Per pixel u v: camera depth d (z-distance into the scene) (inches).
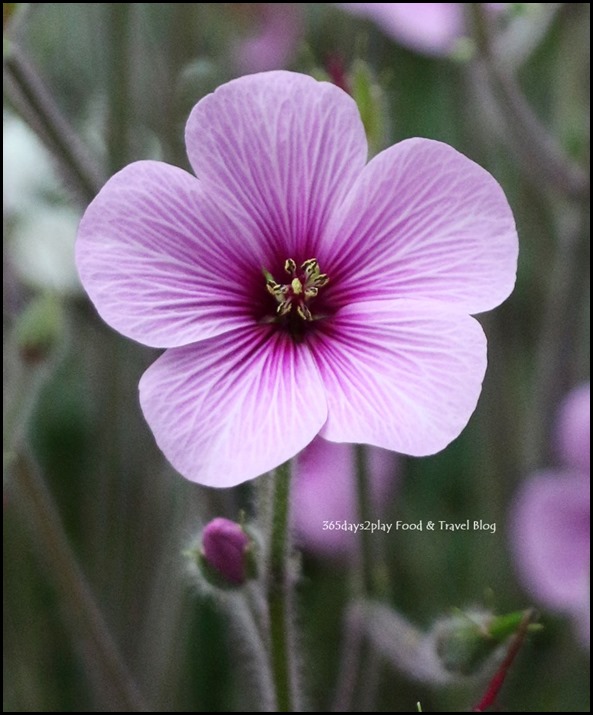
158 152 13.3
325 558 14.5
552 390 13.5
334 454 12.9
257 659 11.5
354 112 10.1
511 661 10.5
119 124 12.6
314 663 14.0
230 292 10.2
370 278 10.2
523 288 16.5
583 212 13.0
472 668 10.7
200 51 14.0
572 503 12.7
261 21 15.2
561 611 13.4
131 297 9.9
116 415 13.4
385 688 13.6
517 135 12.8
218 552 10.2
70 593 12.0
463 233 10.1
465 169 10.0
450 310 10.0
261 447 9.8
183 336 10.0
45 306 11.7
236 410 9.9
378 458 13.3
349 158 10.2
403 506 14.6
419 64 17.1
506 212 10.0
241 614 10.7
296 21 15.2
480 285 10.0
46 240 13.9
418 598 14.4
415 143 10.1
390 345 10.1
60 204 14.2
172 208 10.0
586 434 12.6
